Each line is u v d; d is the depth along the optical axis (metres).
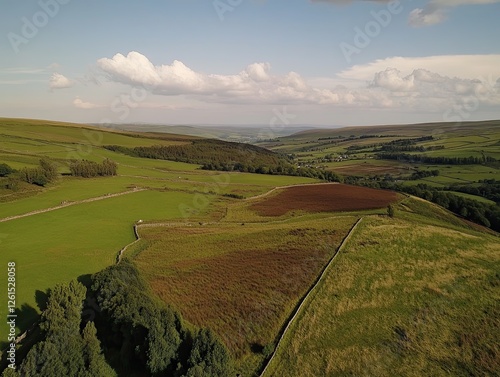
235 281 51.34
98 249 61.84
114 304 37.69
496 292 50.22
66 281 48.62
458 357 38.03
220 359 31.86
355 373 35.34
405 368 36.31
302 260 57.25
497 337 40.94
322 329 41.25
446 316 44.59
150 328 33.75
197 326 41.00
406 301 47.34
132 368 33.81
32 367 29.94
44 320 34.78
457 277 53.78
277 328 41.62
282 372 35.38
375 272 54.09
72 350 31.77
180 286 49.91
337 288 49.44
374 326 42.22
